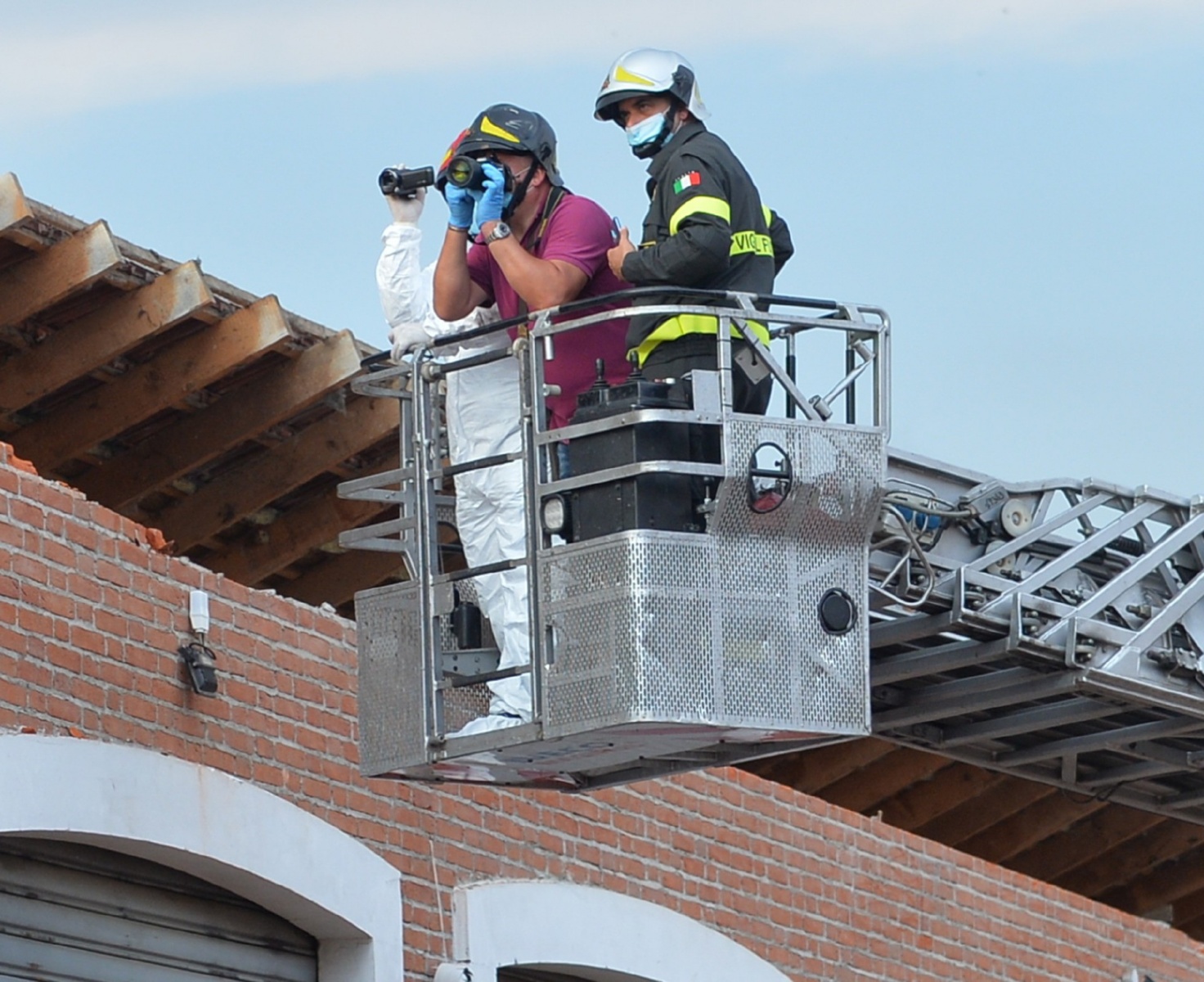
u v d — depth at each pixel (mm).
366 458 38000
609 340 26109
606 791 35531
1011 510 29516
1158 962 46031
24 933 26906
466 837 33000
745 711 23875
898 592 28547
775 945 37719
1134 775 33250
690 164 24797
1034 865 51094
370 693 26312
